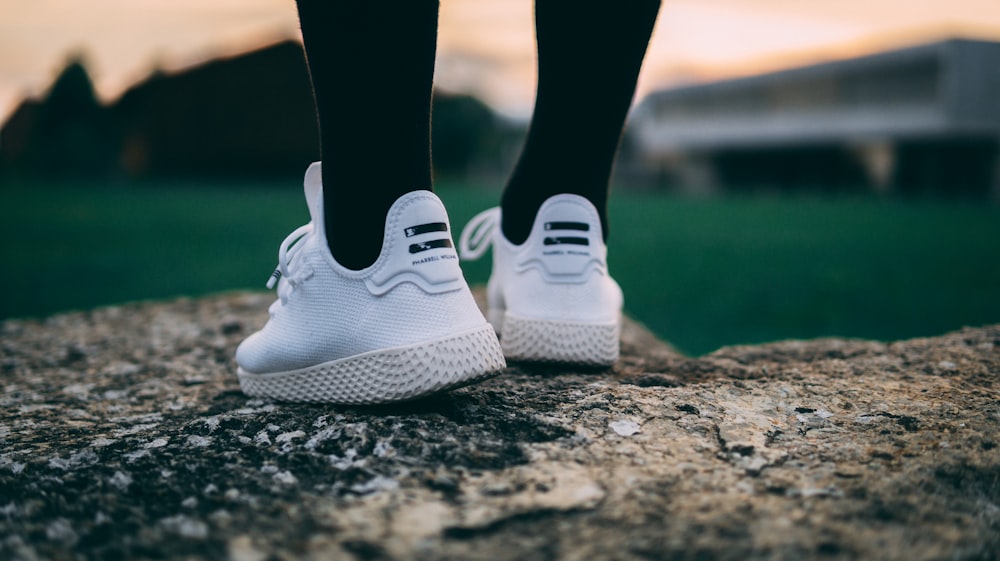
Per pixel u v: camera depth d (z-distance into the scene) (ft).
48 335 5.36
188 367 4.31
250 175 96.58
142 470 2.55
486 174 121.08
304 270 3.06
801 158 84.02
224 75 95.14
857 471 2.43
